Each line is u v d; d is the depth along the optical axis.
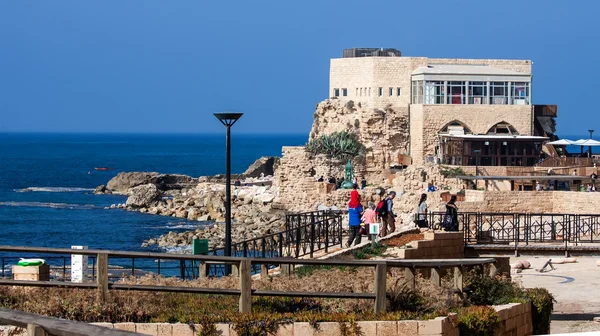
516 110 129.25
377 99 130.38
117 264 69.12
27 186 190.12
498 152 122.00
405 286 30.89
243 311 28.61
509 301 35.25
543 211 93.31
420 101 128.62
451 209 53.91
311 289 31.23
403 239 50.34
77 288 29.14
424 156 127.25
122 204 143.25
